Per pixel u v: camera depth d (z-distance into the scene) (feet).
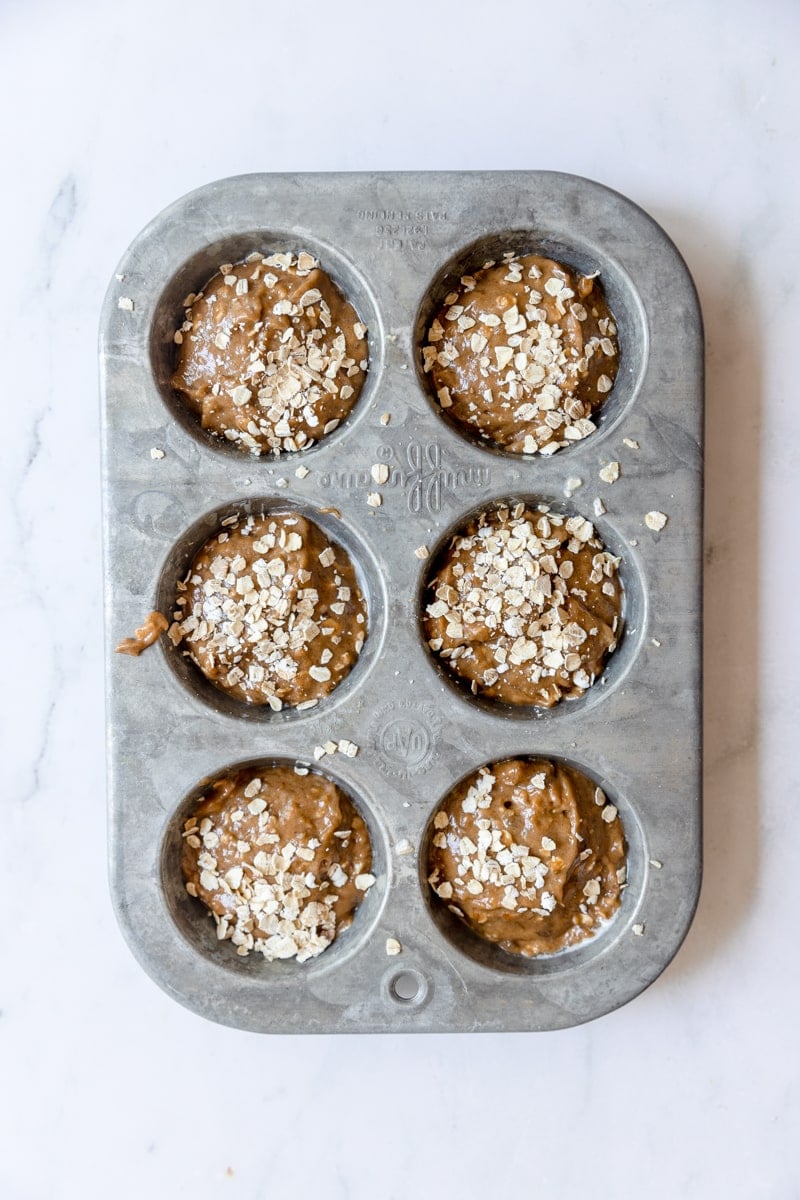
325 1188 1.92
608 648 1.79
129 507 1.75
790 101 1.88
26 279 1.88
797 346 1.89
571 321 1.76
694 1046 1.92
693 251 1.89
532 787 1.78
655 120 1.88
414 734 1.77
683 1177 1.92
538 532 1.78
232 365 1.76
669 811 1.78
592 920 1.81
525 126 1.87
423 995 1.77
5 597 1.90
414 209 1.75
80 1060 1.91
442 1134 1.92
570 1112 1.93
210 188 1.74
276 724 1.77
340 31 1.87
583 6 1.87
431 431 1.76
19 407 1.89
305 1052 1.92
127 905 1.76
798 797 1.91
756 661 1.90
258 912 1.77
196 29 1.87
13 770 1.90
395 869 1.77
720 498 1.90
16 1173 1.92
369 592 1.80
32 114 1.88
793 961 1.92
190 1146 1.92
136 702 1.76
